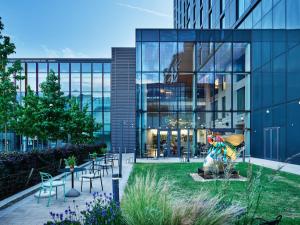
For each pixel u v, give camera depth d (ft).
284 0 54.80
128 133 97.71
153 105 71.61
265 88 63.82
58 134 57.67
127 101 99.04
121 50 100.42
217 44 72.90
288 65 53.42
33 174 31.07
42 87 56.85
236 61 73.00
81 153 54.13
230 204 12.23
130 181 31.96
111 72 100.42
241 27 78.48
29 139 94.48
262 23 65.36
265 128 63.62
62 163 41.39
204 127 71.72
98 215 11.37
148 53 72.02
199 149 70.79
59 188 29.91
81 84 101.76
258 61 67.77
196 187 27.84
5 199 23.72
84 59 101.55
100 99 101.50
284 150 54.80
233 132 72.08
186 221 10.32
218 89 72.64
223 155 34.14
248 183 11.81
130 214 10.97
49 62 101.35
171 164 52.39
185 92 72.02
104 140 99.91
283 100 55.42
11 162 26.04
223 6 89.61
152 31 72.02
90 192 27.89
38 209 21.56
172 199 11.77
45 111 54.29
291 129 52.13
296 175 36.50
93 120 80.53
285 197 23.45
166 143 71.20
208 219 10.25
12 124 54.75
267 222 11.56
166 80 71.97
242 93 72.74
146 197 11.53
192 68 72.43
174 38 72.38
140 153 70.54
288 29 53.31
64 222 11.44
